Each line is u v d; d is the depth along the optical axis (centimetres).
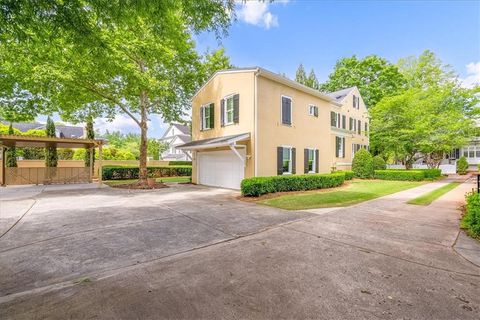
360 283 310
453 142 1956
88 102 1377
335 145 2094
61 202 921
